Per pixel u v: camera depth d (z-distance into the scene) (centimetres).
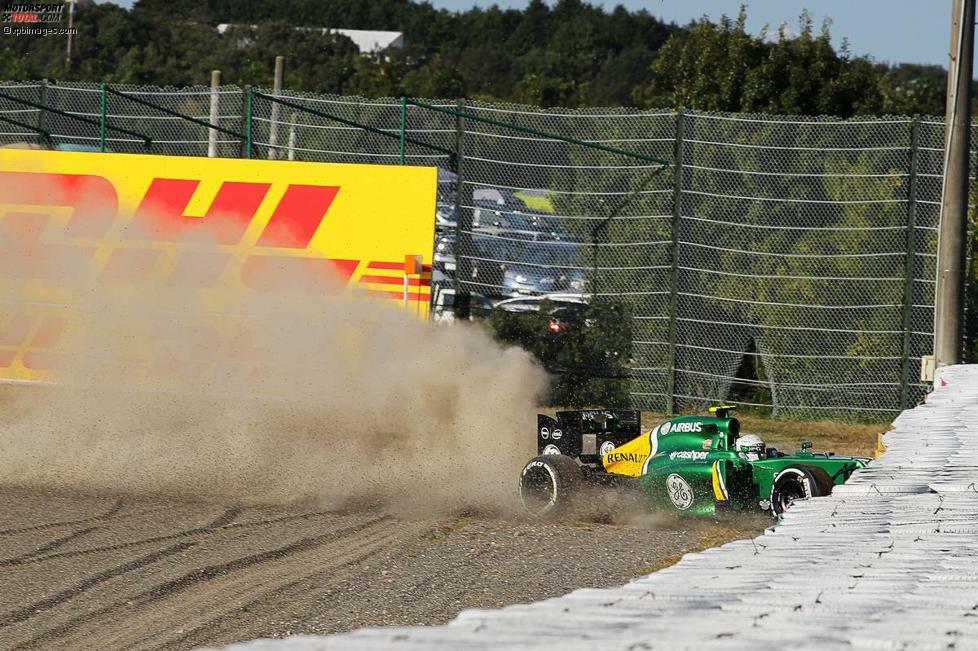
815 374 7812
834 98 10800
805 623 1659
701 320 7975
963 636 1569
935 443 3784
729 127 8031
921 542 2433
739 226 7944
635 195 8106
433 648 1445
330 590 3266
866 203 7775
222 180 7844
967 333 7888
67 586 3300
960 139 5956
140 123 10094
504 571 3509
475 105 8781
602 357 7931
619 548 3866
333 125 9475
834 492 3119
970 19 5881
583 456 4719
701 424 4388
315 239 7638
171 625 2920
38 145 9744
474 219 8300
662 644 1479
